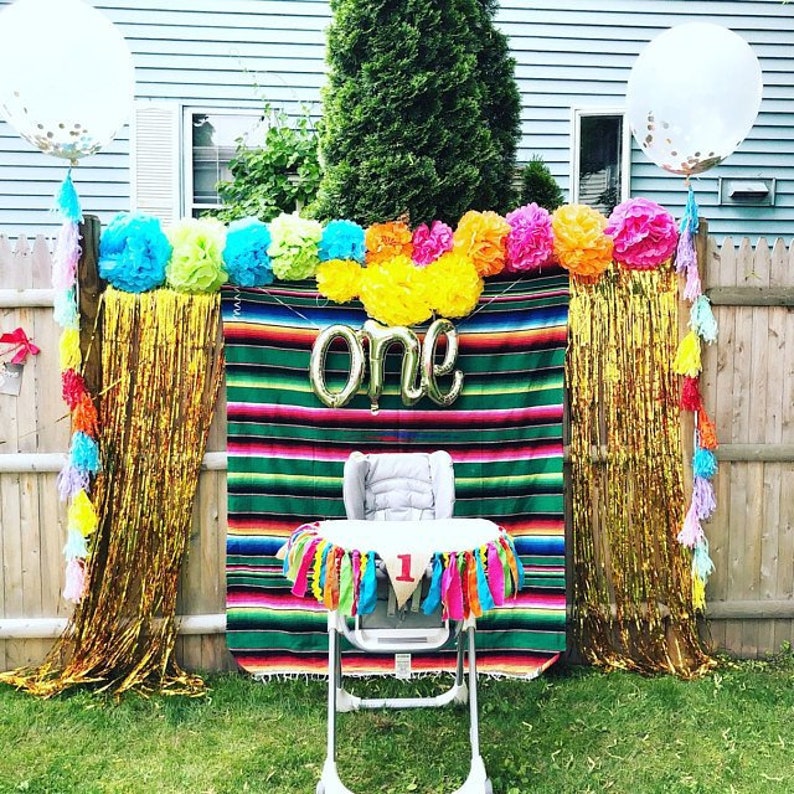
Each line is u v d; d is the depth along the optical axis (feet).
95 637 11.23
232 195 17.87
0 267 11.16
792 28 21.25
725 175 21.80
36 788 8.71
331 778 8.48
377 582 9.07
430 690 11.21
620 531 11.77
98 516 11.15
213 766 9.22
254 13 20.15
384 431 11.51
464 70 12.11
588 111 21.13
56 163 20.01
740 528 12.17
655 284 11.63
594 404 11.67
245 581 11.37
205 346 11.25
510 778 9.04
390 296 10.93
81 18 9.52
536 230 11.04
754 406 12.08
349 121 11.99
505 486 11.62
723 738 9.90
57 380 11.34
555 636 11.50
